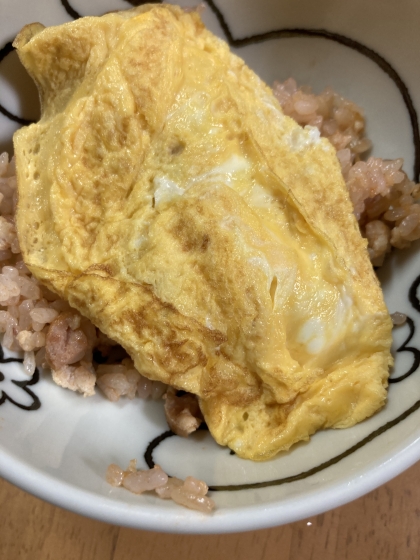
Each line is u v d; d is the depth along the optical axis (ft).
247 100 0.56
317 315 0.52
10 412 0.49
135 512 0.42
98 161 0.53
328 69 0.68
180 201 0.52
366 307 0.52
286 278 0.51
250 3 0.66
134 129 0.52
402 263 0.61
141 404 0.58
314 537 0.61
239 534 0.61
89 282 0.50
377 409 0.50
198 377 0.51
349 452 0.46
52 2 0.60
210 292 0.50
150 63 0.52
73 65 0.55
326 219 0.54
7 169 0.61
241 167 0.53
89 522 0.63
